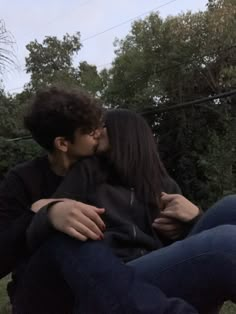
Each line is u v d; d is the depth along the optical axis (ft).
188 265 4.99
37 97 6.49
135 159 6.35
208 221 5.70
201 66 62.64
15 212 6.30
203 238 5.03
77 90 6.59
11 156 69.15
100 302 4.71
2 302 16.05
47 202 5.77
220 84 61.67
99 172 6.18
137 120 6.69
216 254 4.84
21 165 6.76
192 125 63.82
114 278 4.77
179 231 6.40
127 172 6.27
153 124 65.72
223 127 62.75
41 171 6.57
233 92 41.83
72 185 5.99
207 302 5.08
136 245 5.98
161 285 5.08
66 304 5.61
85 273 4.87
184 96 64.03
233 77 59.47
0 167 69.36
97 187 6.11
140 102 64.44
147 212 6.28
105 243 5.42
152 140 6.68
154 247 6.14
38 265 5.39
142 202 6.28
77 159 6.46
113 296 4.68
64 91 6.46
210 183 57.36
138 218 6.19
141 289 4.71
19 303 5.75
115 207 6.06
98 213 5.36
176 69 63.21
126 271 4.85
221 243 4.87
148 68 66.44
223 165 56.39
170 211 6.32
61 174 6.53
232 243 4.84
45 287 5.49
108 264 4.89
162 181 6.71
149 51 65.67
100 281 4.79
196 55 62.49
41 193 6.41
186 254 5.03
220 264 4.81
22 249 5.87
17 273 6.06
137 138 6.49
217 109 62.03
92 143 6.40
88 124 6.26
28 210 5.94
